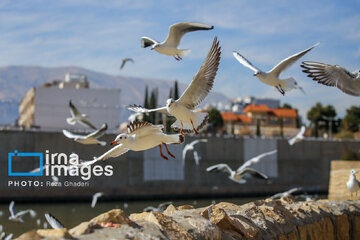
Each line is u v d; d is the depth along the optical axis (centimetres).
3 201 5331
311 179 7438
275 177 7156
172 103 1045
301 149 7438
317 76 952
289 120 11244
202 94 1050
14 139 5497
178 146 6462
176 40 1459
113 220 923
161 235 904
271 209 1295
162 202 5741
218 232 1041
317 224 1408
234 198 6562
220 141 6844
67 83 10162
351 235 1557
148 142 1016
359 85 933
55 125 8956
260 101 14288
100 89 9231
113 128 9100
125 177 5984
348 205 1612
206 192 6575
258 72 1327
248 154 7006
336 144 7700
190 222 1033
